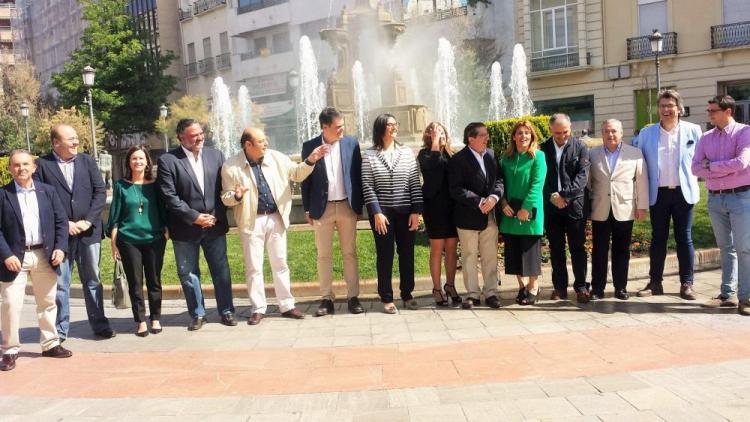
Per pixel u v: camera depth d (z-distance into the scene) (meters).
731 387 4.06
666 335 5.29
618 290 6.64
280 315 6.80
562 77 28.50
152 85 39.09
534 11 28.98
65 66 38.44
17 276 5.40
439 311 6.59
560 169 6.49
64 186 6.06
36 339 6.33
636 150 6.50
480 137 6.42
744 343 4.97
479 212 6.51
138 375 5.03
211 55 48.81
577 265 6.58
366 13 15.24
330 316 6.63
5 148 39.50
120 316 7.27
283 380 4.71
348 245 6.68
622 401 3.93
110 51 38.00
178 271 6.39
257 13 44.03
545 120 9.70
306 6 41.31
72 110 34.62
